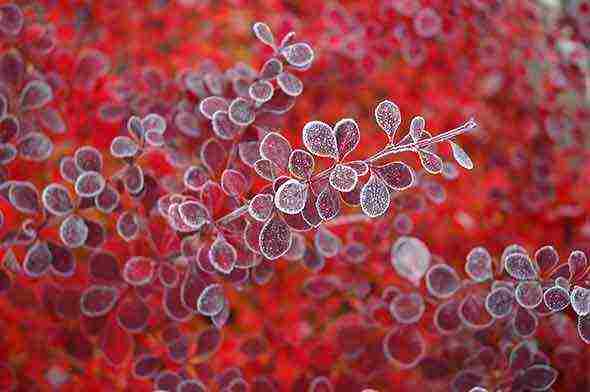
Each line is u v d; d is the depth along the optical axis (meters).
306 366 0.64
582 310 0.53
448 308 0.61
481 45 0.73
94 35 0.71
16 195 0.59
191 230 0.57
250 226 0.55
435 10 0.71
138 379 0.62
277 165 0.53
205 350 0.61
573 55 0.74
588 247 0.67
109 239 0.64
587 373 0.63
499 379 0.61
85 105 0.68
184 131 0.64
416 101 0.72
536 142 0.72
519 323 0.58
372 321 0.64
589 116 0.73
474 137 0.72
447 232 0.69
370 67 0.72
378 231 0.66
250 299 0.65
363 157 0.70
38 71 0.66
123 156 0.60
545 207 0.70
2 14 0.64
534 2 0.76
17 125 0.61
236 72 0.66
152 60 0.71
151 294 0.62
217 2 0.73
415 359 0.61
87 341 0.62
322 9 0.72
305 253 0.63
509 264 0.55
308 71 0.71
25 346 0.63
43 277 0.62
